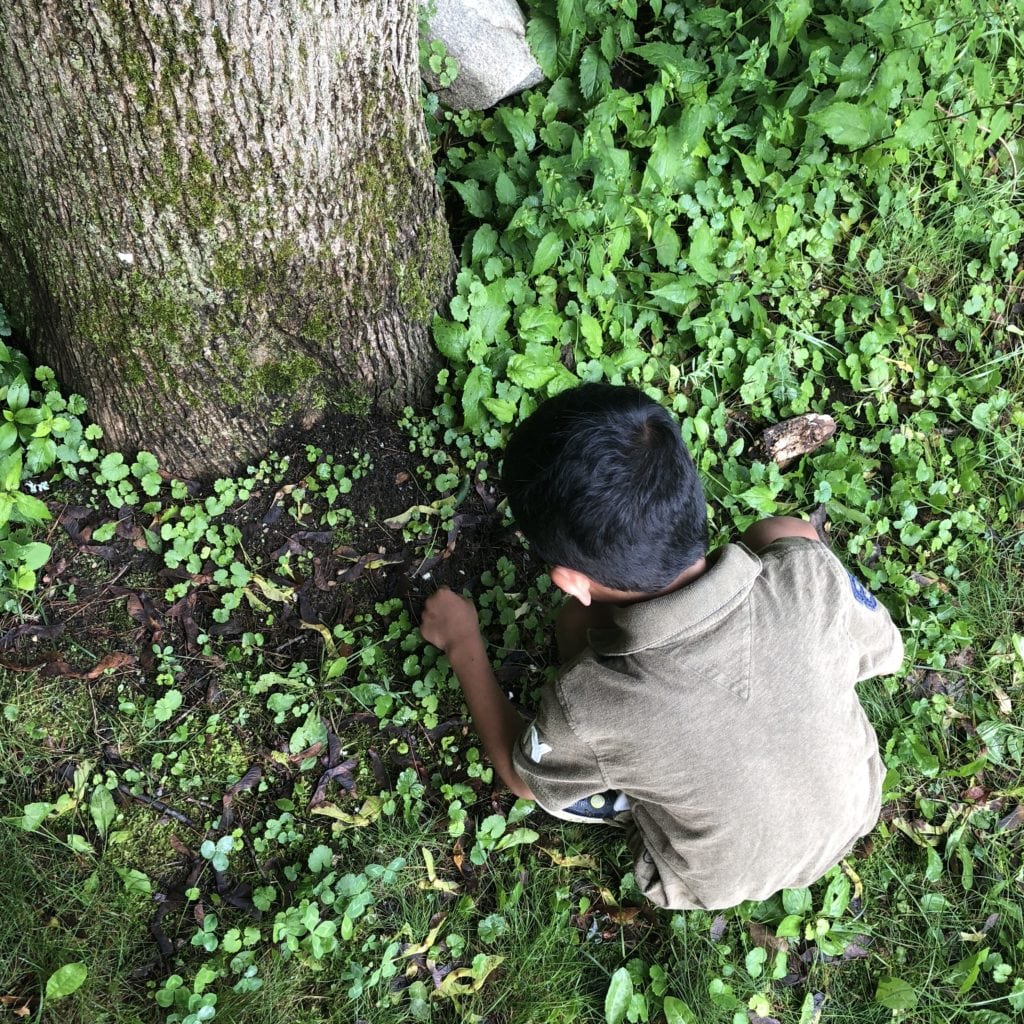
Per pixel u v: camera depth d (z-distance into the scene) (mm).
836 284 2990
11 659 2156
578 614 2357
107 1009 1982
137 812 2139
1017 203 3287
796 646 1692
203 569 2309
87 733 2162
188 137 1735
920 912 2412
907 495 2770
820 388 2873
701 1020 2191
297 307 2137
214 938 2055
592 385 1727
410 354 2447
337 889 2111
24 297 2123
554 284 2529
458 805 2252
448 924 2205
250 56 1670
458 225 2666
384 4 1843
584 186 2637
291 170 1880
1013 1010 2338
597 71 2686
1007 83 3332
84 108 1670
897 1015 2303
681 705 1645
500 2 2615
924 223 3131
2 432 2033
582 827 2344
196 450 2320
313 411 2395
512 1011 2158
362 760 2283
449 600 2316
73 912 2043
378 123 2008
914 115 2955
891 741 2545
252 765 2221
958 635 2666
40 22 1551
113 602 2246
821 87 2947
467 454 2506
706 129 2803
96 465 2318
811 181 2953
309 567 2369
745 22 2820
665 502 1616
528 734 1860
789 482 2756
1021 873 2490
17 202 1883
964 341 3041
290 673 2271
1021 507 2898
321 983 2107
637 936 2295
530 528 1697
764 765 1695
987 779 2590
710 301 2762
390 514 2455
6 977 1961
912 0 3051
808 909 2338
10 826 2049
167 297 1987
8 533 2176
